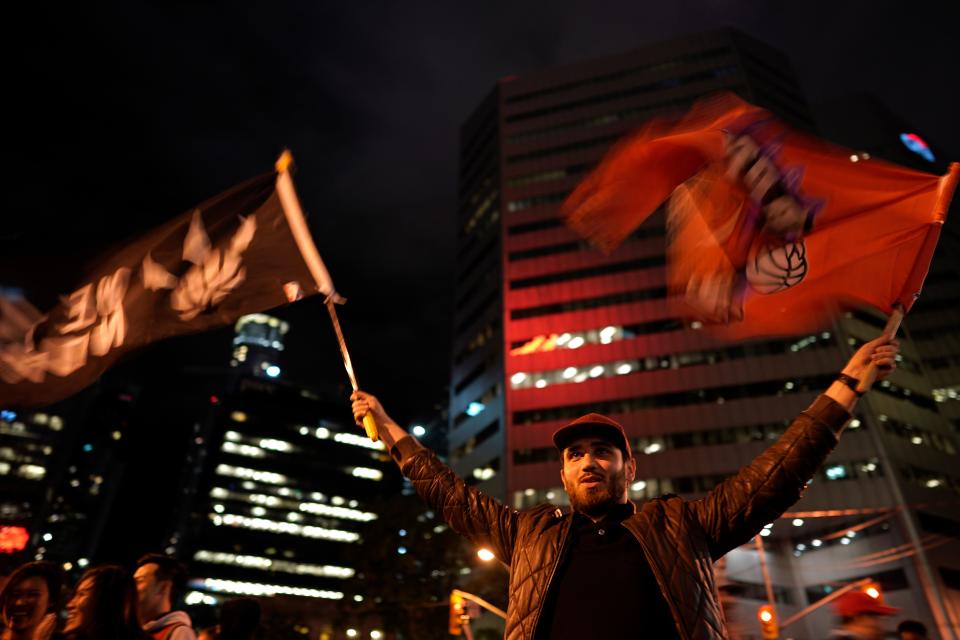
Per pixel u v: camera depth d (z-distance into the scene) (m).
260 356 166.50
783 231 3.30
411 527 33.16
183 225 4.23
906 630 6.10
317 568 89.81
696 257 3.46
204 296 4.00
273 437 96.69
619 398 52.53
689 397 50.84
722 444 48.19
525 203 66.19
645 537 2.55
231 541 86.75
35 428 85.25
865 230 3.20
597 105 69.75
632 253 58.97
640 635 2.30
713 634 2.32
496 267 64.31
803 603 44.75
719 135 3.39
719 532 2.60
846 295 3.14
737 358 51.25
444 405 120.69
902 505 41.78
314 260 3.81
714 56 67.88
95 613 3.56
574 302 58.41
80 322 4.21
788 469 2.52
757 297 3.32
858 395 2.65
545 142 69.56
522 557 2.72
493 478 53.59
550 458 51.38
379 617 33.47
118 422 38.22
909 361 52.16
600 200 3.38
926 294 58.56
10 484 80.44
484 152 75.19
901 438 45.97
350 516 95.50
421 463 3.24
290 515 91.94
